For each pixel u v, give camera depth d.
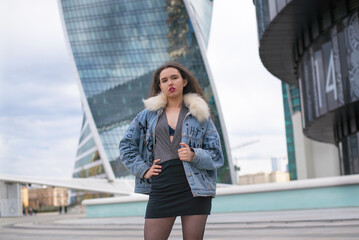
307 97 29.89
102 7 95.00
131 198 26.97
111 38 94.00
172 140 3.57
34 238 12.97
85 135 118.12
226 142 95.12
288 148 87.44
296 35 29.12
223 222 14.34
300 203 18.73
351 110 27.09
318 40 27.38
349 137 31.20
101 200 28.80
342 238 7.96
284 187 19.11
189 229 3.44
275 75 36.97
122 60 93.50
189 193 3.45
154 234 3.47
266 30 28.00
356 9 24.25
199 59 93.69
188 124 3.59
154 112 3.73
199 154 3.44
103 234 13.23
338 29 25.56
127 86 92.62
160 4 95.12
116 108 91.69
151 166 3.63
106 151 89.75
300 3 24.67
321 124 31.34
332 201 17.83
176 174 3.48
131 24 94.75
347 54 25.06
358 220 11.52
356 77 24.56
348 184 17.34
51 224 21.95
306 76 29.70
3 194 55.09
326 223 11.40
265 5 27.64
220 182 94.50
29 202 154.00
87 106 91.38
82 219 26.91
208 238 9.80
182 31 94.12
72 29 94.06
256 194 20.16
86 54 93.25
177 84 3.67
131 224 17.45
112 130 90.69
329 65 26.64
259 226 12.06
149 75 93.19
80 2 95.00
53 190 151.88
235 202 20.86
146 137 3.67
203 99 3.74
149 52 93.94
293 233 9.59
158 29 94.50
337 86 26.00
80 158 125.12
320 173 71.75
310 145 73.31
